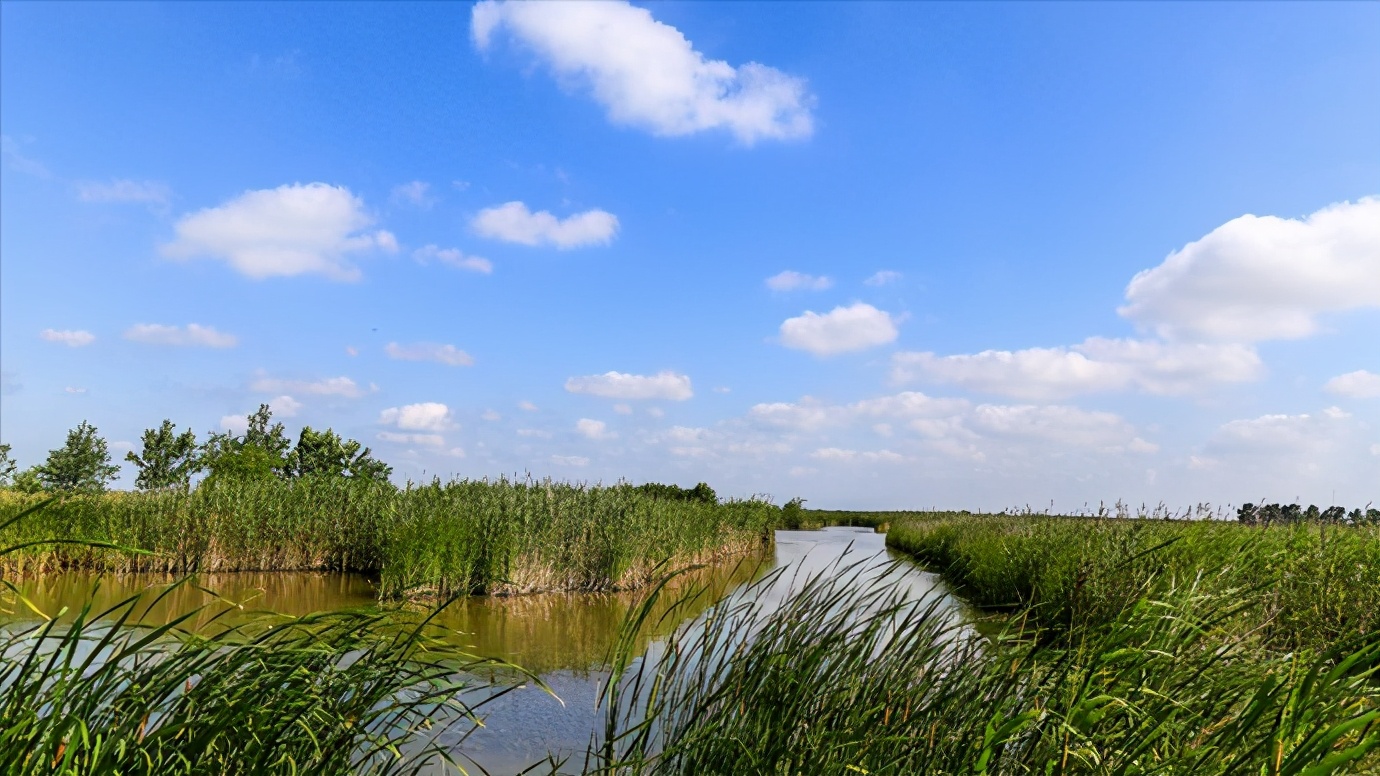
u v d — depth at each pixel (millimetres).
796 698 3898
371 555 17281
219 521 16766
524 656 9273
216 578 15922
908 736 3582
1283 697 3152
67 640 2754
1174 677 3682
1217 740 3037
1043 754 3340
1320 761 2467
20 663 2896
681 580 17219
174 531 16391
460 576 14062
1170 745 3363
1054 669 3564
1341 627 7008
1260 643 5160
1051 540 11312
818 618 4309
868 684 3975
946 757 3547
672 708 4242
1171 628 3979
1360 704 2883
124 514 16438
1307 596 7848
